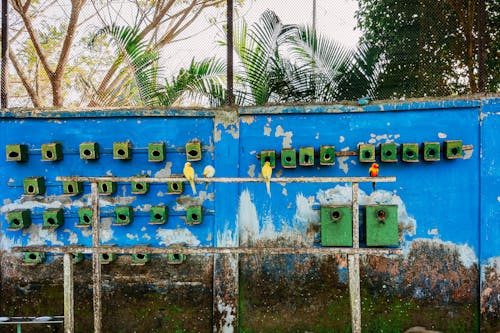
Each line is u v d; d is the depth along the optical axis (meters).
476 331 3.78
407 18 5.16
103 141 4.01
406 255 3.84
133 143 3.99
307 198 3.90
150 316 4.01
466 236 3.78
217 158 3.93
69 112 4.00
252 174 3.94
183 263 4.00
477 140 3.75
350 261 2.67
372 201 3.85
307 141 3.89
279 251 2.64
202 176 3.95
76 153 4.02
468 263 3.78
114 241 3.99
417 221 3.82
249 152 3.94
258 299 3.96
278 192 3.92
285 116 3.91
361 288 3.88
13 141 4.06
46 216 3.91
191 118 3.97
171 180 2.73
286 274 3.95
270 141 3.92
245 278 3.97
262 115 3.93
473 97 3.74
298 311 3.94
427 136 3.79
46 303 4.05
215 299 3.91
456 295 3.80
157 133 3.98
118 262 4.03
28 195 4.04
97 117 4.01
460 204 3.78
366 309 3.88
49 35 8.63
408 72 4.90
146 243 3.98
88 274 4.04
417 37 5.03
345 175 3.87
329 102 3.88
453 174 3.78
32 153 4.04
